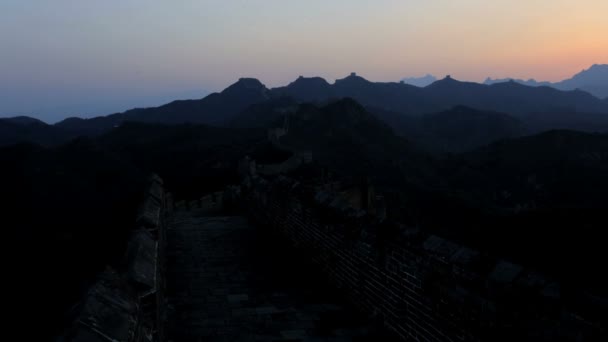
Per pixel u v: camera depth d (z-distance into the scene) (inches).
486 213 2418.8
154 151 3865.7
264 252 466.9
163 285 342.6
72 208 2084.2
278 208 526.3
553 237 1413.6
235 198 794.2
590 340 149.8
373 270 303.3
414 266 257.1
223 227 589.0
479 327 202.5
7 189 2155.5
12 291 1229.7
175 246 494.3
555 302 167.2
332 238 370.6
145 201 398.3
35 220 1886.1
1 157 2512.3
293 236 471.5
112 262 225.6
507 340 184.1
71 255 1457.9
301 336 282.2
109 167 2755.9
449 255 231.1
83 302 150.9
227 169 2361.0
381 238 293.3
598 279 1035.3
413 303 257.8
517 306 181.5
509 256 1397.6
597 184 3176.7
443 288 230.4
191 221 640.4
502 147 4276.6
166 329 291.6
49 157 2637.8
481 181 3705.7
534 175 3575.3
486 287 202.2
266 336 282.8
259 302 337.4
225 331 290.0
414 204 2470.5
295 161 2206.0
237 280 385.4
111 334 137.7
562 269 1152.8
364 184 986.7
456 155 4783.5
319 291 358.9
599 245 1262.3
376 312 298.2
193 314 316.5
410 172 3656.5
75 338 127.6
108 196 2380.7
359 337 279.7
